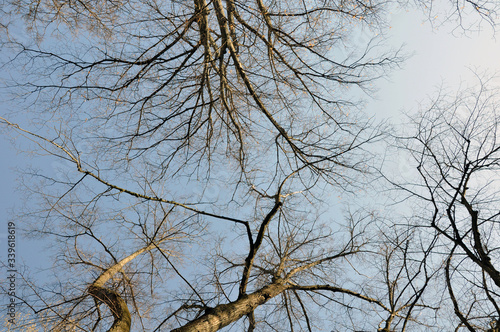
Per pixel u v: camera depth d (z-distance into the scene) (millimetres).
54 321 3842
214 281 5137
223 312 4129
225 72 6699
